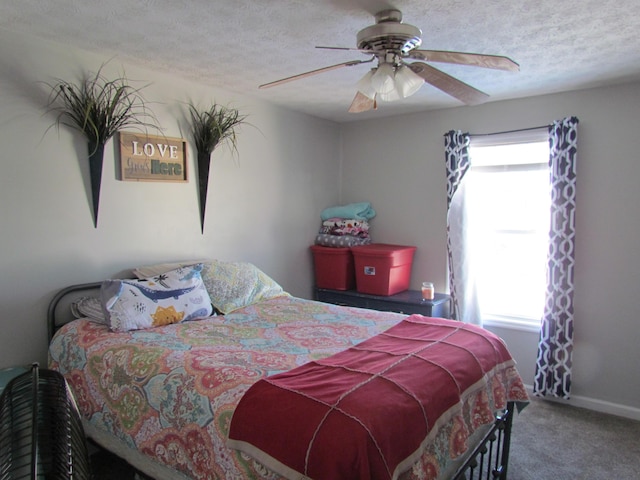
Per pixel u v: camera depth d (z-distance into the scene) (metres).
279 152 3.61
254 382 1.58
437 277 3.77
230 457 1.45
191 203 2.97
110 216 2.54
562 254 3.06
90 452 2.40
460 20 1.92
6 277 2.16
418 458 1.42
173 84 2.81
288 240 3.75
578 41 2.17
